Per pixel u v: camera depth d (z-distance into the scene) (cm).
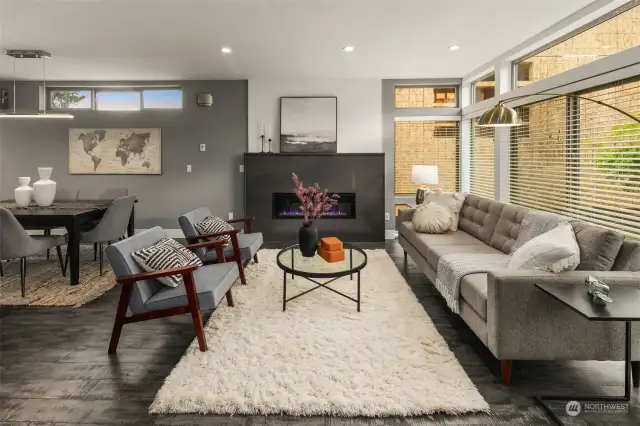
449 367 232
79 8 343
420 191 572
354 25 386
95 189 654
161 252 272
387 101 638
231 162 650
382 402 198
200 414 193
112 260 250
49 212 412
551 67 414
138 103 651
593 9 329
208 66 552
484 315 236
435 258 345
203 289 261
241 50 472
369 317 306
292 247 398
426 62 529
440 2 332
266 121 640
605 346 210
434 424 185
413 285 398
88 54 488
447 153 647
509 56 471
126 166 652
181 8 344
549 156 402
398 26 388
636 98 290
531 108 437
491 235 378
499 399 206
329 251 343
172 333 288
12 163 650
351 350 252
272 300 344
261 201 633
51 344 271
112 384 221
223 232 379
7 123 645
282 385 214
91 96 646
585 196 347
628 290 199
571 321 210
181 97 648
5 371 234
